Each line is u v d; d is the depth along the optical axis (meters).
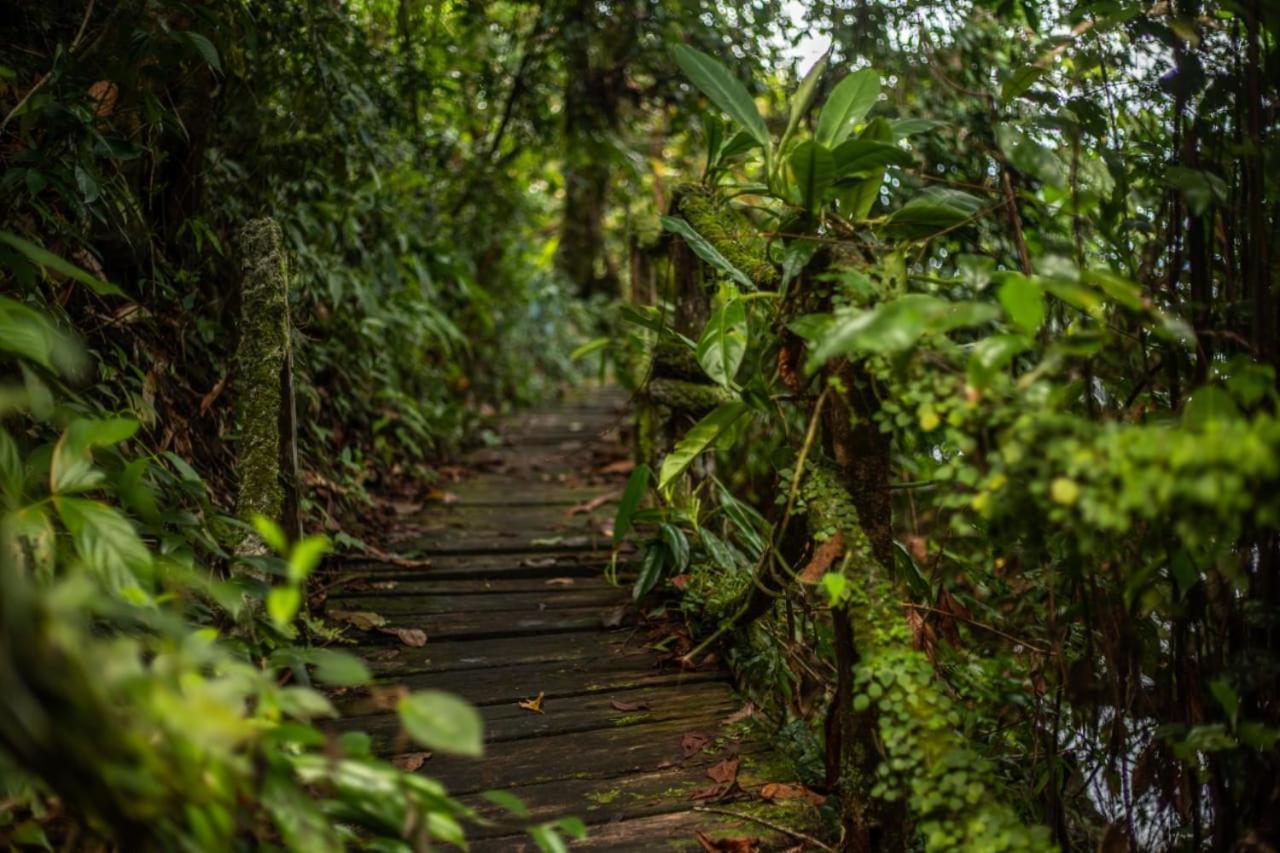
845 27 2.67
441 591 3.04
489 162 5.27
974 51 2.50
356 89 3.46
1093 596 1.58
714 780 1.93
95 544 1.27
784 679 2.22
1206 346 1.50
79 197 2.18
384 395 4.22
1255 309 1.40
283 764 1.15
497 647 2.63
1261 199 1.42
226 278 3.09
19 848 1.31
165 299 2.75
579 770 1.97
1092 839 1.86
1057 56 1.85
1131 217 1.70
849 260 1.58
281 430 2.20
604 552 3.45
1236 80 1.51
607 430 2.99
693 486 3.03
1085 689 1.58
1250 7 1.38
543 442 5.89
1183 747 1.39
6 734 0.83
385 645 2.62
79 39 2.12
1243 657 1.40
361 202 4.00
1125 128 1.82
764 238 2.12
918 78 2.66
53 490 1.29
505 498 4.35
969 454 1.54
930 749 1.40
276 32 3.02
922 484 1.66
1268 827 1.36
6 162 2.11
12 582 0.82
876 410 1.60
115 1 2.31
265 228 2.30
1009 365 1.43
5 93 2.12
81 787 0.88
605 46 4.43
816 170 1.58
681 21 3.89
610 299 9.34
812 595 1.87
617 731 2.15
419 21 3.96
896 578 1.94
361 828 1.64
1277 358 1.39
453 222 5.61
